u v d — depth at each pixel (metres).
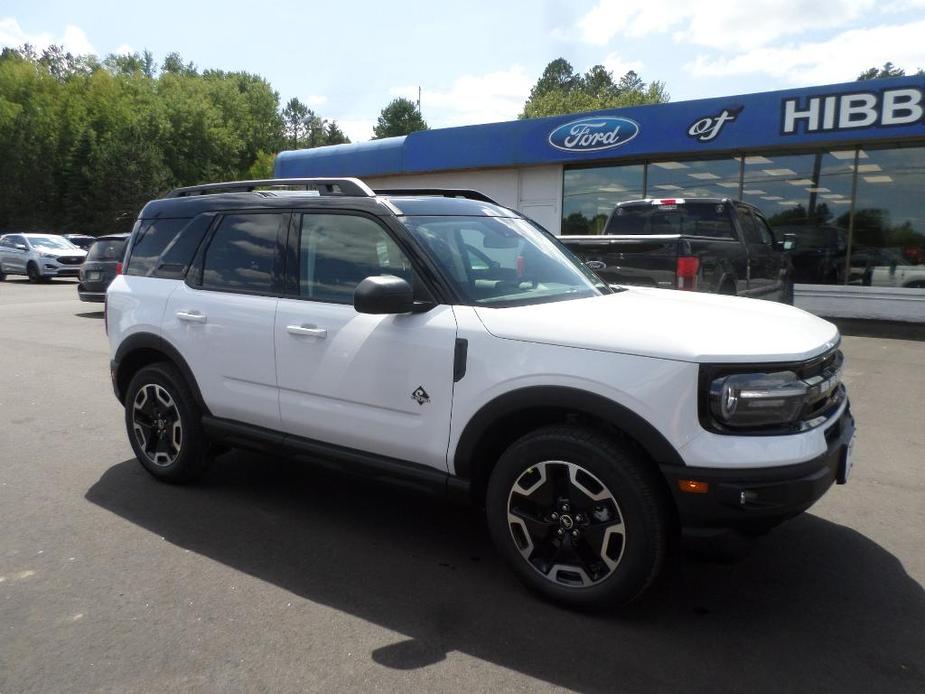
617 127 14.66
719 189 14.70
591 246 7.84
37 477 4.91
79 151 52.94
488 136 16.50
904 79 11.65
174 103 64.00
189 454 4.55
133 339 4.68
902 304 13.04
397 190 4.66
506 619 3.10
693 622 3.07
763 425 2.79
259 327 3.99
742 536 2.85
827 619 3.09
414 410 3.43
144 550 3.78
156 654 2.84
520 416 3.21
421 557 3.72
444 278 3.45
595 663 2.77
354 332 3.60
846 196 13.56
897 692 2.60
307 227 3.98
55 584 3.41
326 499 4.54
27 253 24.38
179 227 4.66
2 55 89.06
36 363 9.12
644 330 2.95
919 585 3.39
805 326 3.27
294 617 3.12
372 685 2.63
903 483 4.73
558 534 3.15
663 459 2.81
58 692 2.60
